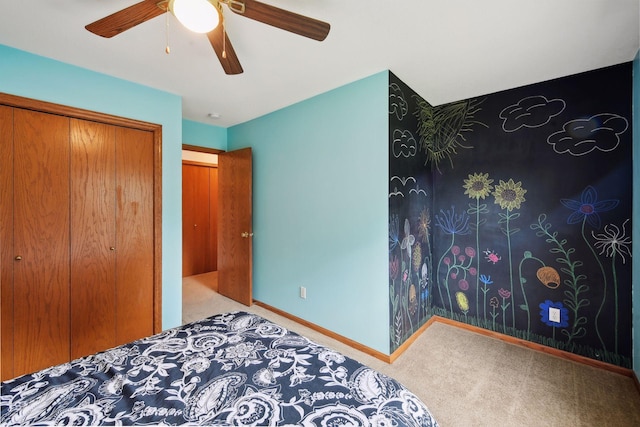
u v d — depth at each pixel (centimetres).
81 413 91
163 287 258
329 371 116
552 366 212
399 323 231
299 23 123
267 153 322
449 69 213
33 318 197
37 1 141
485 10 148
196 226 505
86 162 218
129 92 235
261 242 334
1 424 86
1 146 184
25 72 190
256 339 143
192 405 96
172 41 178
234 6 116
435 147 295
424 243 277
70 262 212
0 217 184
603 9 146
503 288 255
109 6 147
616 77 204
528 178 241
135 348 132
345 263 246
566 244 224
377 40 176
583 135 216
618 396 178
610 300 207
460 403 173
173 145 262
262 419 90
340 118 247
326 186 260
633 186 195
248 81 236
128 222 239
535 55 193
